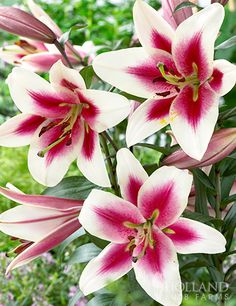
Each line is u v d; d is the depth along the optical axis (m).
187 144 0.79
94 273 0.83
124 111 0.80
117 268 0.83
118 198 0.82
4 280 1.32
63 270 1.39
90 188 0.95
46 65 1.11
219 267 1.00
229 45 0.86
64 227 0.88
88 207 0.81
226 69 0.77
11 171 1.75
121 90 0.83
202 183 0.95
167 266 0.81
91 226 0.82
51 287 1.32
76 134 0.86
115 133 1.16
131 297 0.94
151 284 0.81
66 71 0.81
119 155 0.81
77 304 1.30
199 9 0.91
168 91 0.82
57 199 0.88
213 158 0.84
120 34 2.22
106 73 0.81
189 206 1.00
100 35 2.33
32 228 0.88
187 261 1.04
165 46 0.81
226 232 0.99
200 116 0.79
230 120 0.97
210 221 0.92
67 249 1.41
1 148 1.88
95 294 1.07
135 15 0.80
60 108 0.86
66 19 2.48
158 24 0.80
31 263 1.36
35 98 0.85
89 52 1.18
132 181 0.82
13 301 1.31
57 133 0.88
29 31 0.94
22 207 0.87
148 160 1.80
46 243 0.87
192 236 0.81
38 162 0.88
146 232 0.82
